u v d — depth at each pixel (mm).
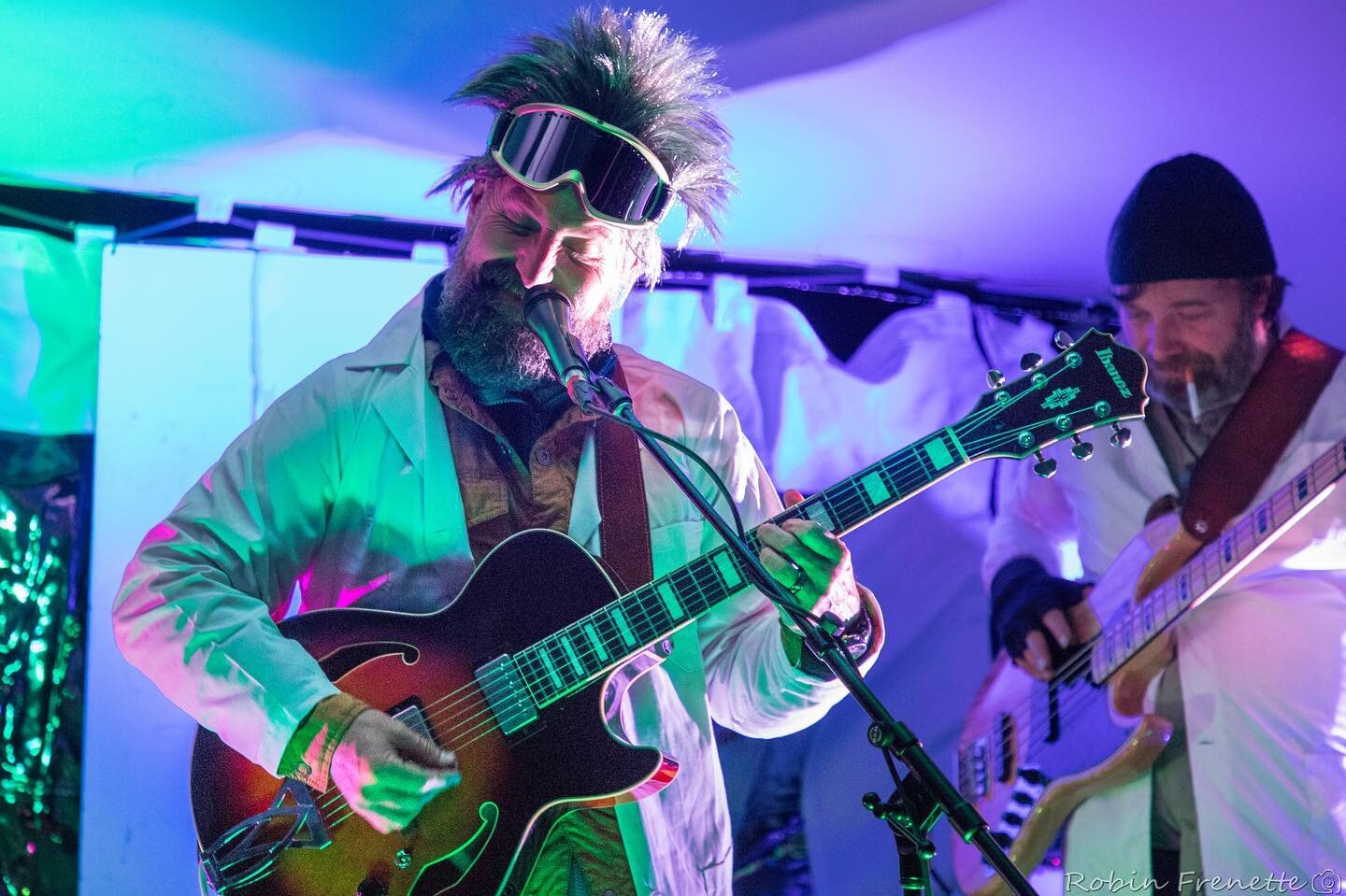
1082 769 3088
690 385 2430
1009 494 3232
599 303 2271
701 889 2213
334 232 2906
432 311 2332
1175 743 3072
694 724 2273
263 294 2844
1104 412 2049
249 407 2809
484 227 2227
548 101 2189
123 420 2742
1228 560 3104
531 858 2080
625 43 2246
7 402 2684
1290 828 2996
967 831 1478
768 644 2225
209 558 2166
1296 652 3049
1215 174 3242
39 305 2725
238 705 2016
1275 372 3201
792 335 3186
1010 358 3303
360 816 2018
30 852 2590
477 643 2104
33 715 2627
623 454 2318
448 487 2232
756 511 2416
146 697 2678
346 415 2256
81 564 2684
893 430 3211
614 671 2145
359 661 2090
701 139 2256
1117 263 3287
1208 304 3219
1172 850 3035
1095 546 3184
